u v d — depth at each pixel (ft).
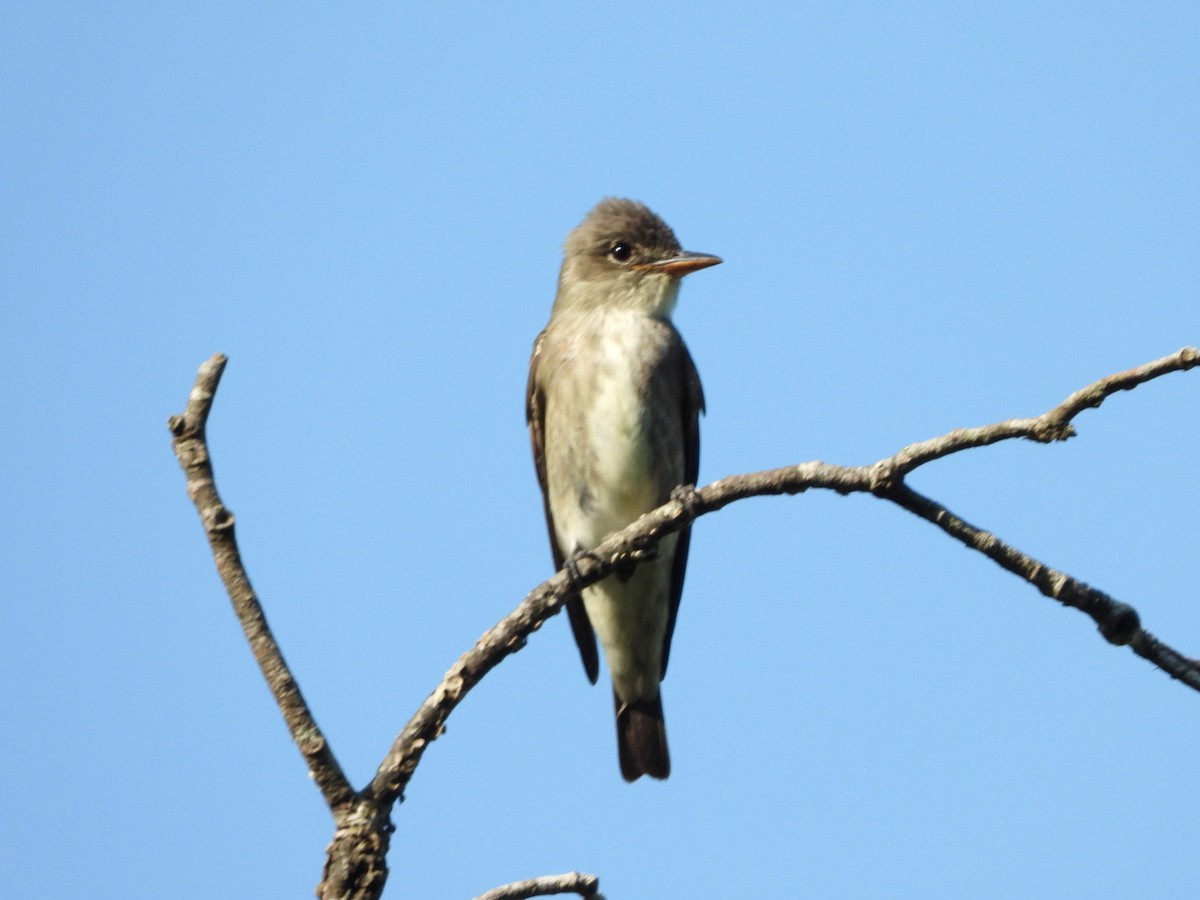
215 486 20.65
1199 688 21.45
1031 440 21.79
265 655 20.34
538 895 22.30
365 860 19.88
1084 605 21.83
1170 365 21.03
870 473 22.72
